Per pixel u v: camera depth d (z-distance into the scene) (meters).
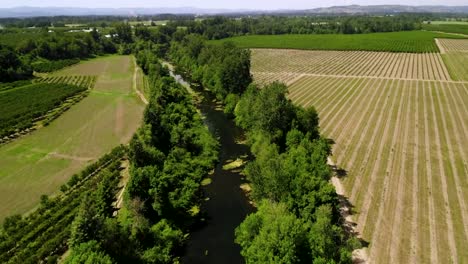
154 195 59.50
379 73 166.12
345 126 98.06
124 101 132.12
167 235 53.88
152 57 182.25
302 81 154.00
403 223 56.97
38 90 146.50
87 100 135.38
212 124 108.38
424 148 83.06
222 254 54.78
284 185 54.34
